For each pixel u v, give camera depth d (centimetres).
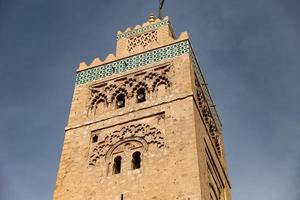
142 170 4144
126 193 4034
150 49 5216
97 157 4422
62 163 4444
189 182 3903
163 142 4278
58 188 4253
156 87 4844
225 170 5122
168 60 5012
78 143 4581
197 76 5100
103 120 4709
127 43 5619
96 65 5316
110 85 5050
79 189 4197
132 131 4494
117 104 4906
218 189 4672
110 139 4525
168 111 4519
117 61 5269
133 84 4953
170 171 4038
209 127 5003
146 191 3984
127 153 4356
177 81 4762
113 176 4209
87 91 5088
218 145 5203
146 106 4650
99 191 4131
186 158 4078
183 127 4325
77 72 5328
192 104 4500
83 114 4859
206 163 4353
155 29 5612
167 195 3888
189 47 5081
